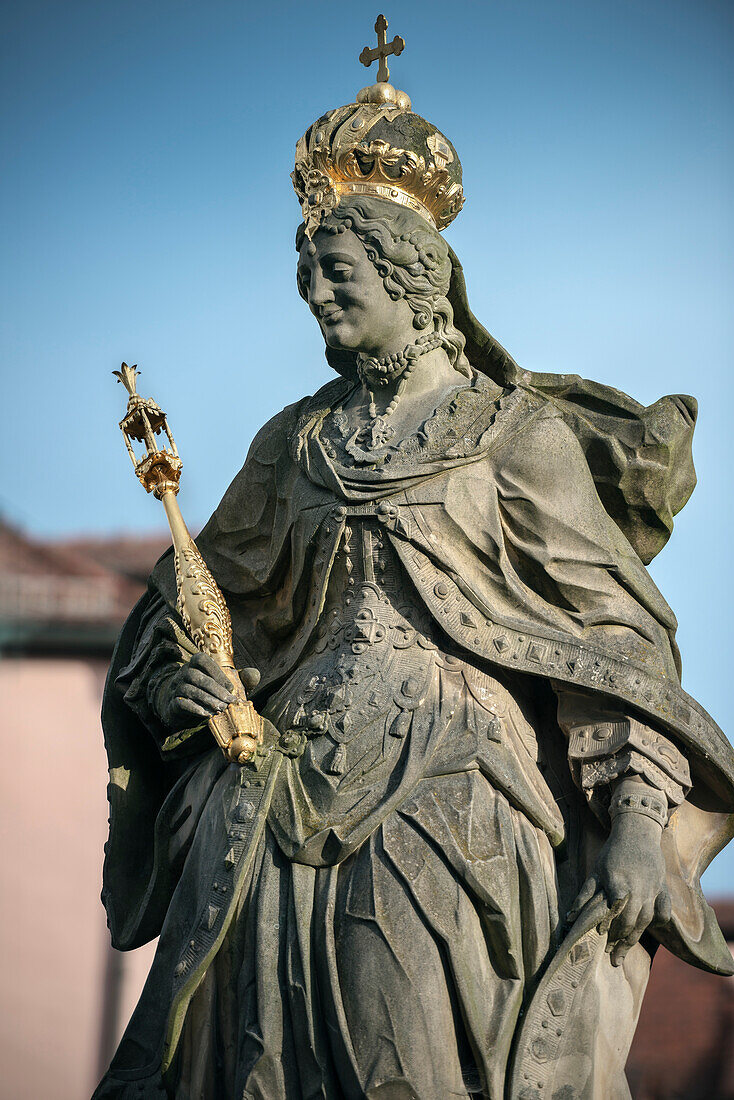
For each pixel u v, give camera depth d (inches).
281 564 476.4
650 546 479.8
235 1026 429.7
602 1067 432.8
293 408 493.7
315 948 423.8
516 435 463.5
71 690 844.0
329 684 448.8
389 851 425.7
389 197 471.8
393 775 437.1
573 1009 426.6
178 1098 437.7
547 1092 419.8
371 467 460.4
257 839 436.5
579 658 447.8
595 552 458.3
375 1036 414.9
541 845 439.2
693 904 449.7
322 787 436.5
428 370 474.9
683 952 444.1
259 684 471.5
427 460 458.9
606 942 435.2
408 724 441.1
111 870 487.8
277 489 481.1
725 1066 766.5
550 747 456.8
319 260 471.5
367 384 478.6
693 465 481.7
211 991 435.8
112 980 834.8
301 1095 418.9
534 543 457.1
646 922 433.1
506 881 427.2
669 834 452.1
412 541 453.1
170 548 496.7
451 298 481.1
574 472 464.4
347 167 471.8
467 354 485.4
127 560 866.1
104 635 847.7
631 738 442.3
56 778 839.7
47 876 829.8
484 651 447.5
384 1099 413.1
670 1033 780.0
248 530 488.7
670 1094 773.3
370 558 456.8
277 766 442.9
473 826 430.3
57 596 846.5
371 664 448.8
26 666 843.4
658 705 445.7
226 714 446.3
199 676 451.2
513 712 450.0
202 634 462.3
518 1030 421.7
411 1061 413.4
